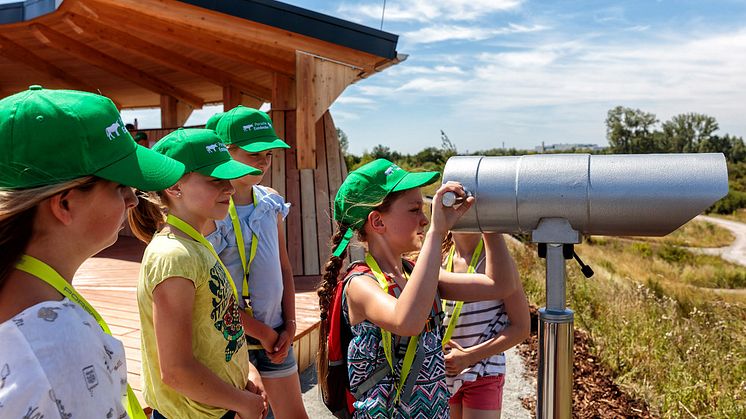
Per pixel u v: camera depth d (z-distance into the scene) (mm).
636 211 1421
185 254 1825
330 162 7059
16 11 8094
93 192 1190
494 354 2410
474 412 2457
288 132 7012
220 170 2031
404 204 1863
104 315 4480
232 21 6180
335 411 1858
